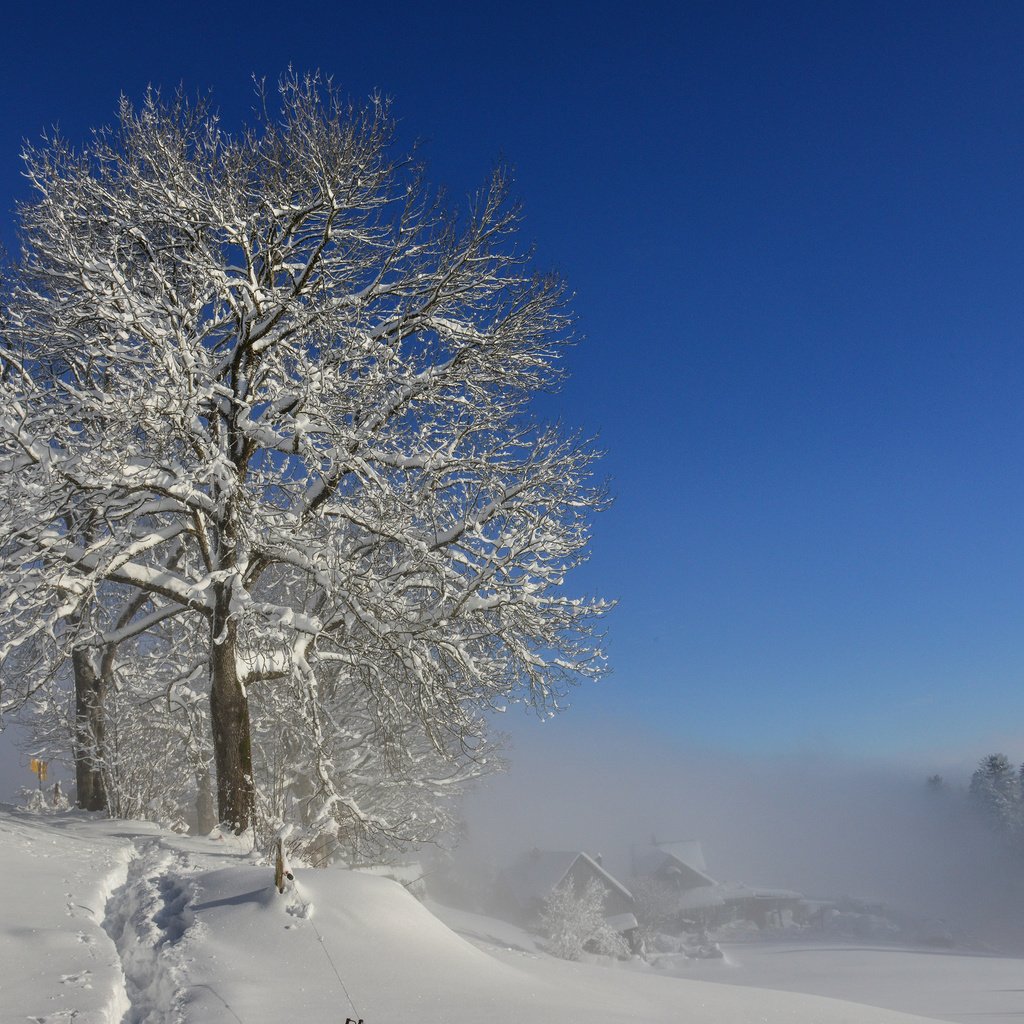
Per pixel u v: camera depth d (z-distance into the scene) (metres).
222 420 16.83
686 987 9.23
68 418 14.88
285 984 6.85
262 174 16.78
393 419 17.08
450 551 16.64
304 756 20.86
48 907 8.59
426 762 24.66
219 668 16.17
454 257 17.02
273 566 21.61
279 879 8.68
